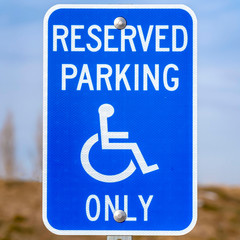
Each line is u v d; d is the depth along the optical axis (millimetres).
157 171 3064
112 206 3070
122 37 3086
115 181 3066
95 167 3066
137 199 3066
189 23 3090
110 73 3076
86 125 3070
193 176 3062
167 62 3080
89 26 3092
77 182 3072
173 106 3070
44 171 3070
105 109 3068
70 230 3074
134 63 3080
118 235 3072
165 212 3068
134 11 3092
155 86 3072
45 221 3076
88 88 3074
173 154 3068
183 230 3066
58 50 3088
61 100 3076
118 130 3066
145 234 3064
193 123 3066
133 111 3068
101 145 3068
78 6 3094
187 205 3066
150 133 3066
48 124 3072
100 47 3084
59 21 3096
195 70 3080
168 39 3088
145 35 3086
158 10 3092
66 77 3080
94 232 3072
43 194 3074
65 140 3072
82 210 3076
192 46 3088
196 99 3072
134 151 3066
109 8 3092
